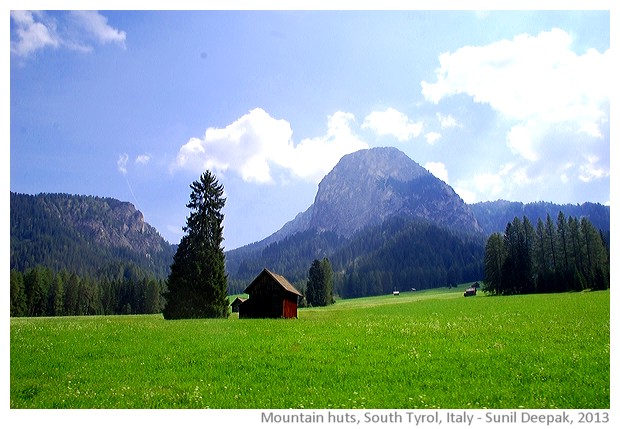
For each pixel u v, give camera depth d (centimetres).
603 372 2002
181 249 6650
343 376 2059
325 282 15325
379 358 2397
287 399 1723
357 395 1761
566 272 10462
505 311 5125
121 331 3675
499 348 2555
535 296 8438
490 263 12094
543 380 1906
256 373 2148
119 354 2627
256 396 1762
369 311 7050
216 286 6512
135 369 2252
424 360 2322
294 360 2400
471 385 1859
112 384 1972
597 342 2653
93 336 3341
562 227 11806
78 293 14700
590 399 1655
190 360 2442
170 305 6494
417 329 3472
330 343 2888
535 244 12012
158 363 2380
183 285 6488
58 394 1817
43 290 13325
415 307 7469
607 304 5275
